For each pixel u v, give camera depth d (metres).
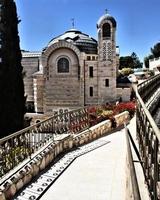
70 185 9.55
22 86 32.25
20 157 10.17
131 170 4.19
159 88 26.89
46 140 12.29
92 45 61.06
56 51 59.16
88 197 8.61
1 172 9.19
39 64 66.31
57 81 59.62
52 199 8.61
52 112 59.84
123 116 20.05
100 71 58.94
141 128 7.93
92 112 19.39
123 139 15.52
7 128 30.31
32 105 64.62
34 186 9.54
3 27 31.09
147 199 5.41
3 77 30.81
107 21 58.12
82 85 58.78
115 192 8.84
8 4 31.19
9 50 31.06
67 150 13.63
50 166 11.46
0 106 30.41
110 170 10.73
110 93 58.81
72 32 63.62
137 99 9.63
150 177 5.58
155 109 17.27
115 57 58.47
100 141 15.32
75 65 58.81
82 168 11.09
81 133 15.13
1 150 9.29
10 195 8.73
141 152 7.76
